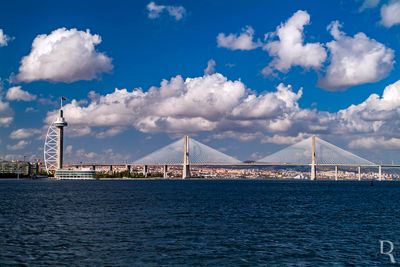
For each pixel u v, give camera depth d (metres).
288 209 130.75
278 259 60.28
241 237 76.44
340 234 80.62
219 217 106.38
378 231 84.69
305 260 59.81
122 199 171.88
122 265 56.66
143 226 88.88
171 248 66.44
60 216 106.88
